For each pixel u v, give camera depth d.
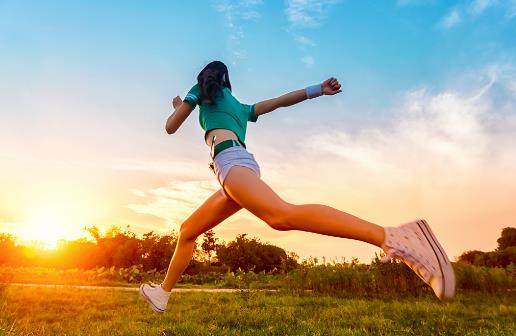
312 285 11.61
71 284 14.32
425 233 2.24
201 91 2.69
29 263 42.09
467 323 5.86
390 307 7.75
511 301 9.40
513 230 40.72
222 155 2.51
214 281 19.59
